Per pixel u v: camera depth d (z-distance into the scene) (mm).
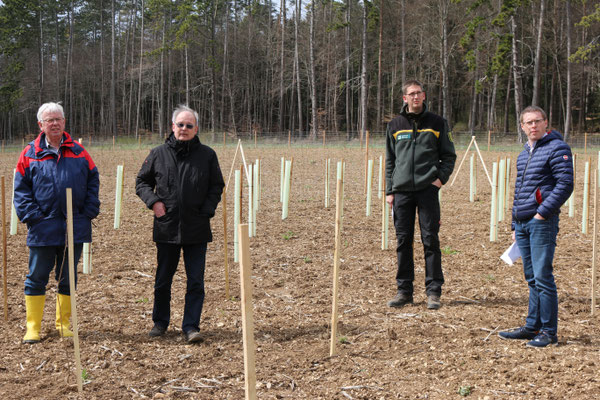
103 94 55062
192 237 4223
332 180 15391
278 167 18969
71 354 4000
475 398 3227
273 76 50281
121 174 8734
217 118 57125
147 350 4078
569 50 30781
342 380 3547
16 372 3707
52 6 50562
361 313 4902
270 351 4055
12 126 59031
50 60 58656
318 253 7191
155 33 52094
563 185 3816
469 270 6324
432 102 49500
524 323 4531
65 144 4266
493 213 7660
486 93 49344
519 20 40000
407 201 5043
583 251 7008
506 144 28734
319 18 49250
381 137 31609
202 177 4254
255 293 5551
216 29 55000
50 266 4297
